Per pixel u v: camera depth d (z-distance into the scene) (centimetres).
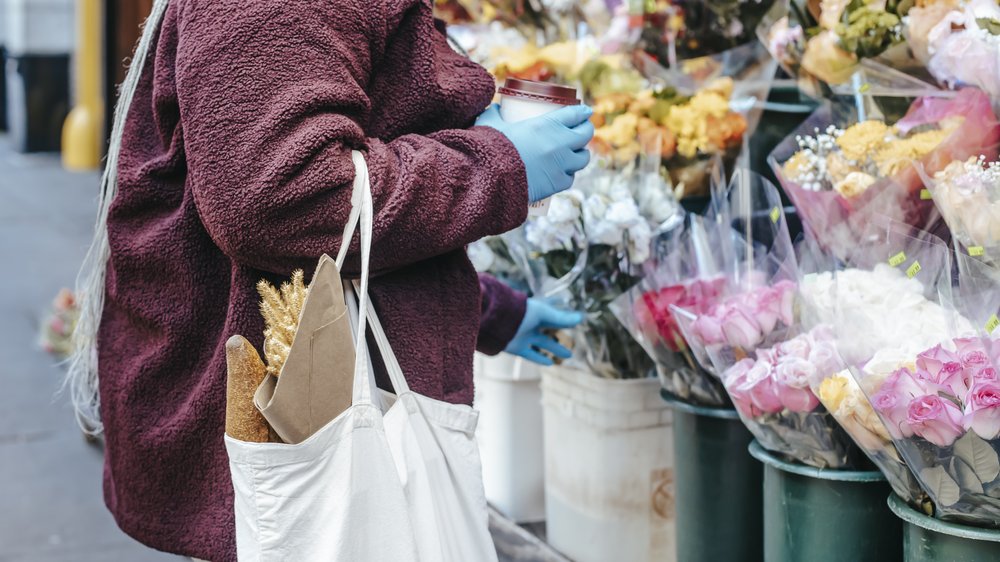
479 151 138
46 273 731
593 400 219
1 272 735
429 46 141
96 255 155
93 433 172
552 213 202
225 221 127
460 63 150
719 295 190
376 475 127
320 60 128
